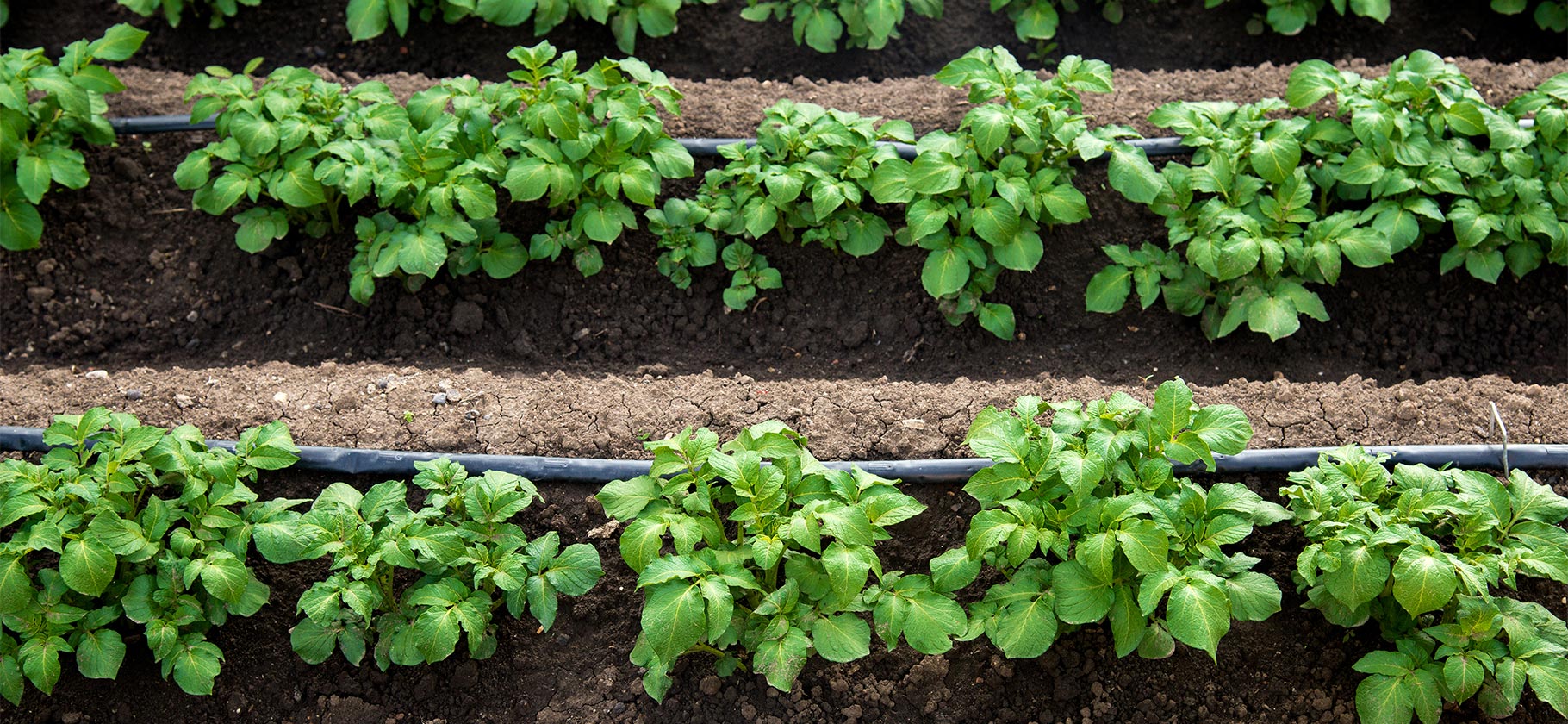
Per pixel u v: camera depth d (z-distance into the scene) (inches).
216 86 114.4
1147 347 116.5
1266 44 129.4
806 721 105.0
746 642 103.5
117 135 119.3
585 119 113.3
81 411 108.9
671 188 118.1
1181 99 120.8
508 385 111.0
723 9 128.6
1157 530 100.2
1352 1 126.7
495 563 103.4
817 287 117.8
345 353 116.4
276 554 103.0
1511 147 114.0
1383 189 113.6
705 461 103.5
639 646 104.0
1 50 126.5
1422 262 117.5
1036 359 116.3
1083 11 130.1
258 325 117.0
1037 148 114.0
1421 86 114.7
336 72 126.6
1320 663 105.0
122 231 118.1
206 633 104.9
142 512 104.3
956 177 112.5
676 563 100.9
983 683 105.3
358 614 104.0
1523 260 115.0
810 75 128.3
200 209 118.3
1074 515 102.2
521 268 117.1
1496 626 101.6
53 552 105.3
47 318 116.5
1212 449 103.0
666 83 114.6
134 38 116.0
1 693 102.3
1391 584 103.2
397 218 116.3
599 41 127.3
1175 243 114.2
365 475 107.6
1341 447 105.0
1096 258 117.5
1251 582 101.9
